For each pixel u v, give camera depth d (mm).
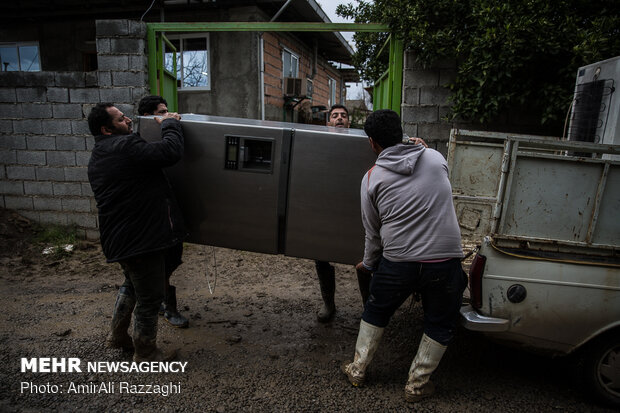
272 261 5027
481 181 3490
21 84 5281
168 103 5891
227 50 8375
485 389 2551
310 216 2664
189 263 4883
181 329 3262
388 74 5098
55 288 4047
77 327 3229
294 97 9859
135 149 2359
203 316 3518
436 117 4652
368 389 2527
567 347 2348
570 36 4023
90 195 5402
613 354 2334
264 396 2432
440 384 2596
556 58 4176
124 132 2600
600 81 3369
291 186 2646
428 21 4504
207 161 2713
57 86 5223
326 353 2967
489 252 2328
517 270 2303
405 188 2205
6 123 5383
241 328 3320
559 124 4477
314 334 3254
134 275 2502
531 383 2633
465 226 3436
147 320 2604
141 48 5004
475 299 2363
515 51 4051
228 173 2709
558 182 2248
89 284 4176
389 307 2371
